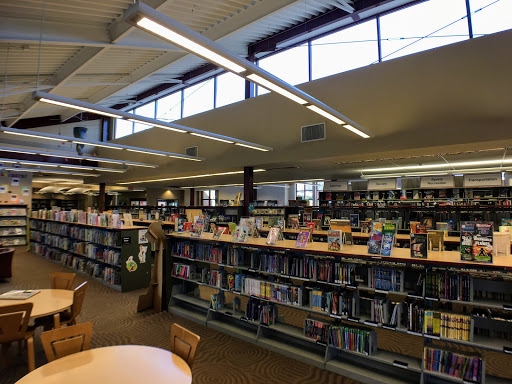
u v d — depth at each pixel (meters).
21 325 3.18
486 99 6.22
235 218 10.54
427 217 7.91
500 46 6.14
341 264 3.66
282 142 9.23
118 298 6.30
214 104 12.93
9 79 7.95
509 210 6.95
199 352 3.96
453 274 3.06
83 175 17.80
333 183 10.66
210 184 18.86
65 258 9.63
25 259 10.81
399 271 3.32
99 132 17.94
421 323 3.09
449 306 3.30
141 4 2.33
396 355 3.37
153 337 4.41
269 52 11.61
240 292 4.50
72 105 4.95
